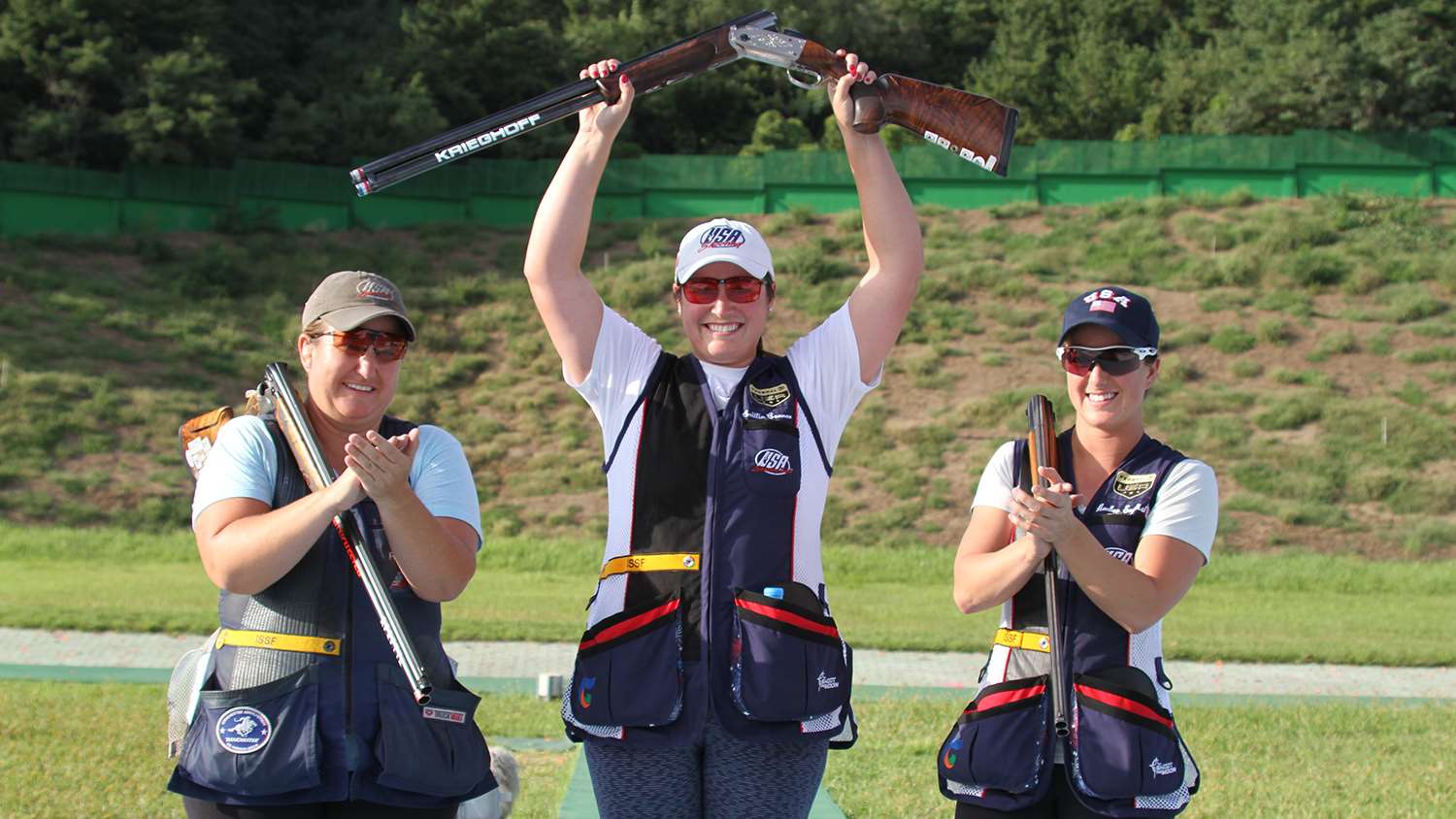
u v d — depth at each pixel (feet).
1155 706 11.38
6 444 87.71
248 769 10.46
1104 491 12.00
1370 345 106.01
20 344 100.22
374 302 11.23
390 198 136.26
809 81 12.51
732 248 11.78
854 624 48.67
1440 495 87.66
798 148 175.32
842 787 21.95
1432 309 110.73
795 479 11.41
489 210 138.92
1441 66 161.79
